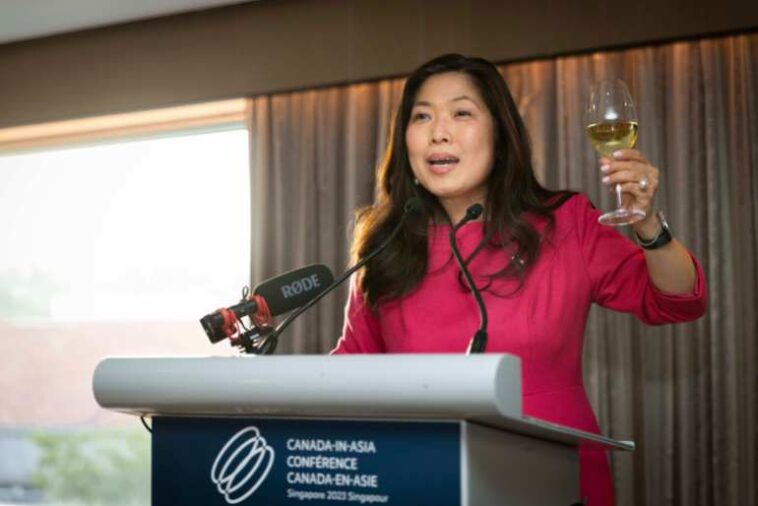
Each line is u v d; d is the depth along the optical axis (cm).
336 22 514
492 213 198
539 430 138
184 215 575
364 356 132
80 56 575
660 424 430
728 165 432
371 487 134
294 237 515
